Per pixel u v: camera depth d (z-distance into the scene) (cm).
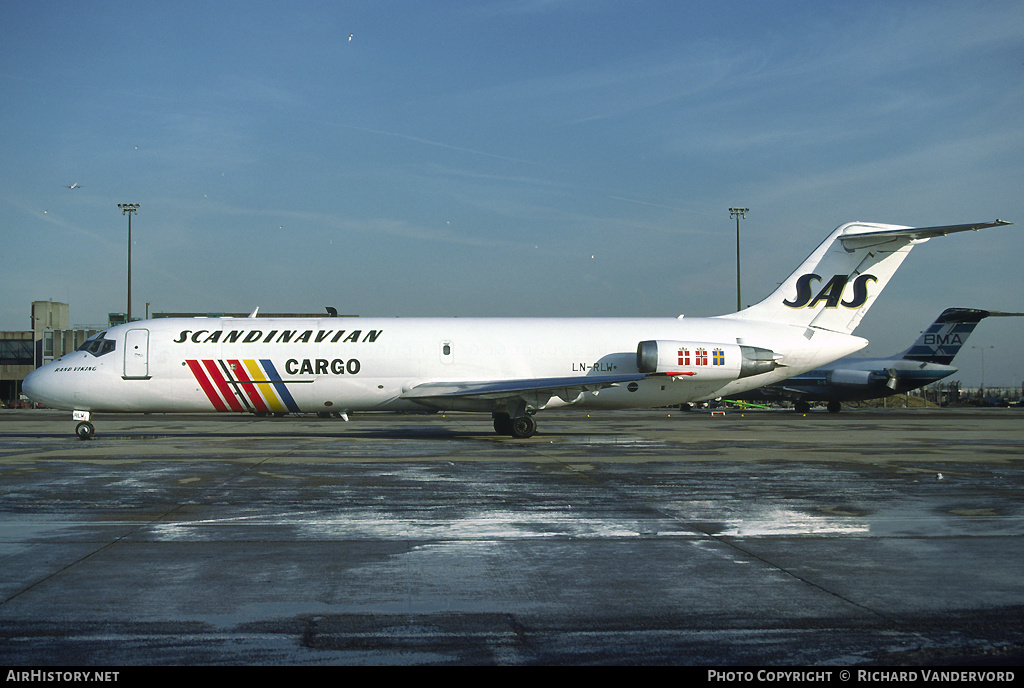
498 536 1009
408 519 1123
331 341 2661
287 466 1752
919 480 1545
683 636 638
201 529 1051
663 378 2734
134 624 663
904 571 838
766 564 867
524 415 2638
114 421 4116
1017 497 1334
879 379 5159
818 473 1652
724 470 1703
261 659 587
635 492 1380
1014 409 7106
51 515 1148
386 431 3042
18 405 7438
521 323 2788
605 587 775
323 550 930
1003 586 782
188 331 2652
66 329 7456
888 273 2855
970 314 5209
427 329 2720
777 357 2772
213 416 4769
